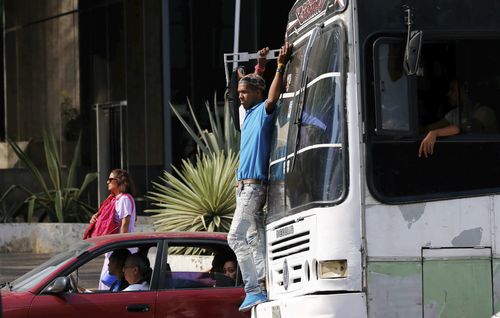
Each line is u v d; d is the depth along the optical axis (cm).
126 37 6531
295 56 2170
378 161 1895
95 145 6906
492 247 1906
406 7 1930
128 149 6544
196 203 4078
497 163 1920
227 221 4078
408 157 1900
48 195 5922
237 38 4478
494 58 1950
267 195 2188
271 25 6091
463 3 1945
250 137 2197
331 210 1903
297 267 2016
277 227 2111
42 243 5531
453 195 1903
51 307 2452
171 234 2606
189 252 2664
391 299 1884
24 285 2538
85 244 2638
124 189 3195
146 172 6338
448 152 1911
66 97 7212
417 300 1886
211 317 2517
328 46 1980
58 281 2458
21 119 7800
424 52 1944
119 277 2591
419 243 1892
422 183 1902
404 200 1892
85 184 5909
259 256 2202
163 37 6112
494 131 1933
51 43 7400
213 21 6109
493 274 1902
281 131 2150
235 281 2562
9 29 7969
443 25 1934
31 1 7650
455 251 1898
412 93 1892
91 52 6944
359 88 1905
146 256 2578
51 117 7388
